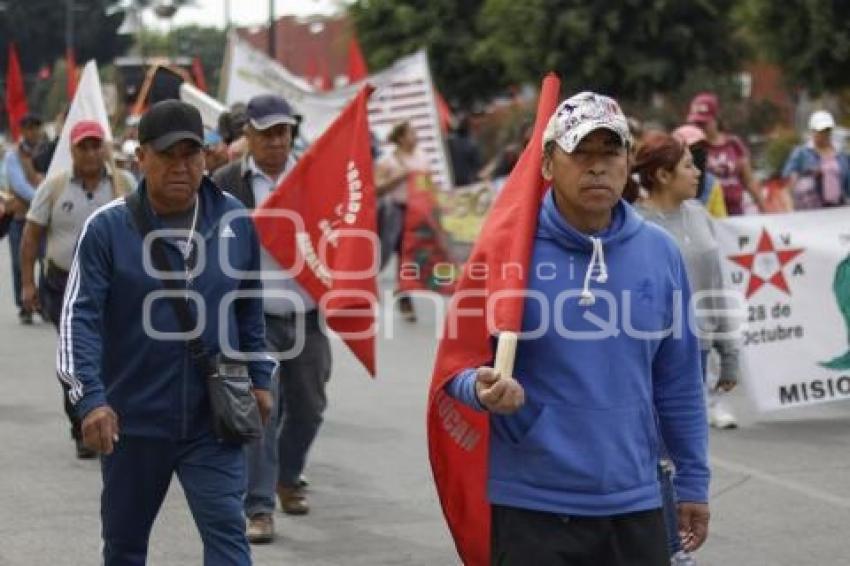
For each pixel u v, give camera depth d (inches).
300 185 284.2
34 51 2613.2
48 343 536.1
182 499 308.0
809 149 557.9
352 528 286.7
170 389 197.0
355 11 1268.5
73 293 193.2
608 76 938.7
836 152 561.3
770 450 358.0
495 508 168.1
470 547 174.6
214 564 196.2
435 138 837.2
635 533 166.9
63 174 346.9
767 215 398.3
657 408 175.2
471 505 172.6
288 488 296.0
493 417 167.6
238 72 701.3
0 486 318.3
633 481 166.4
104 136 346.0
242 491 200.7
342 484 322.7
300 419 291.6
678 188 291.7
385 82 841.5
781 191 582.9
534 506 165.0
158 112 194.7
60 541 275.1
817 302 400.8
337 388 441.7
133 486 199.6
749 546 274.5
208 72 2667.3
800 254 399.5
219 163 397.4
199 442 198.4
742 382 404.2
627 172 167.5
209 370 197.5
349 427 384.2
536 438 164.7
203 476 197.6
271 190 289.1
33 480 324.2
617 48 933.2
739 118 1027.3
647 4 925.2
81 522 288.7
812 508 302.5
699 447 174.6
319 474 331.6
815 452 355.9
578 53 935.7
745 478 328.2
